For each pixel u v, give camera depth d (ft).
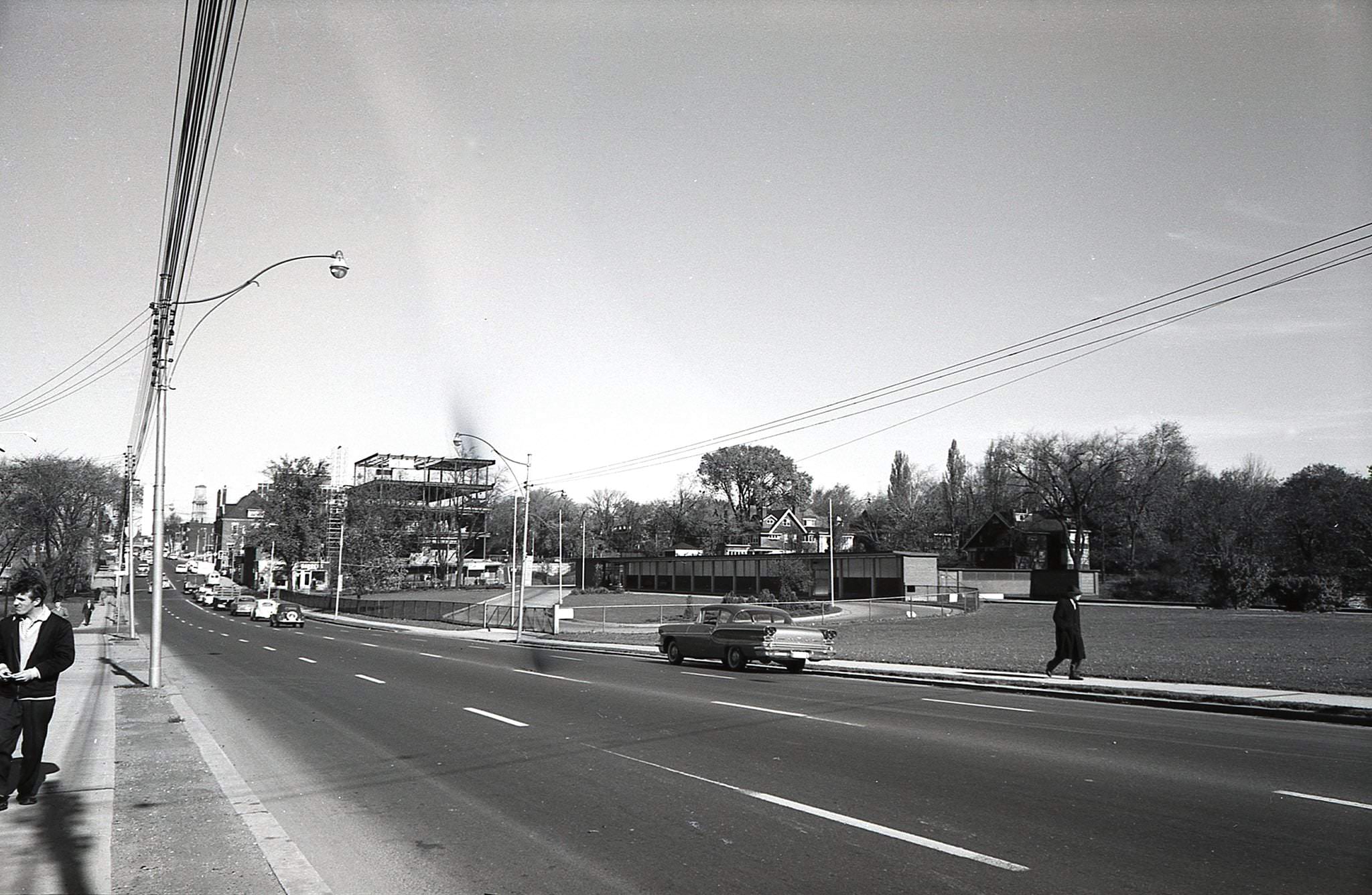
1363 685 57.67
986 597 262.47
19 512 270.87
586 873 22.97
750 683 71.61
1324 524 228.43
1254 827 25.95
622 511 452.76
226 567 589.32
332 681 75.10
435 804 30.81
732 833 26.25
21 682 29.81
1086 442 287.89
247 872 23.00
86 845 25.36
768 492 412.98
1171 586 229.25
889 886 21.43
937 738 42.75
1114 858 23.15
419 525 348.79
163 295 67.51
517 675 79.20
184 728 48.11
